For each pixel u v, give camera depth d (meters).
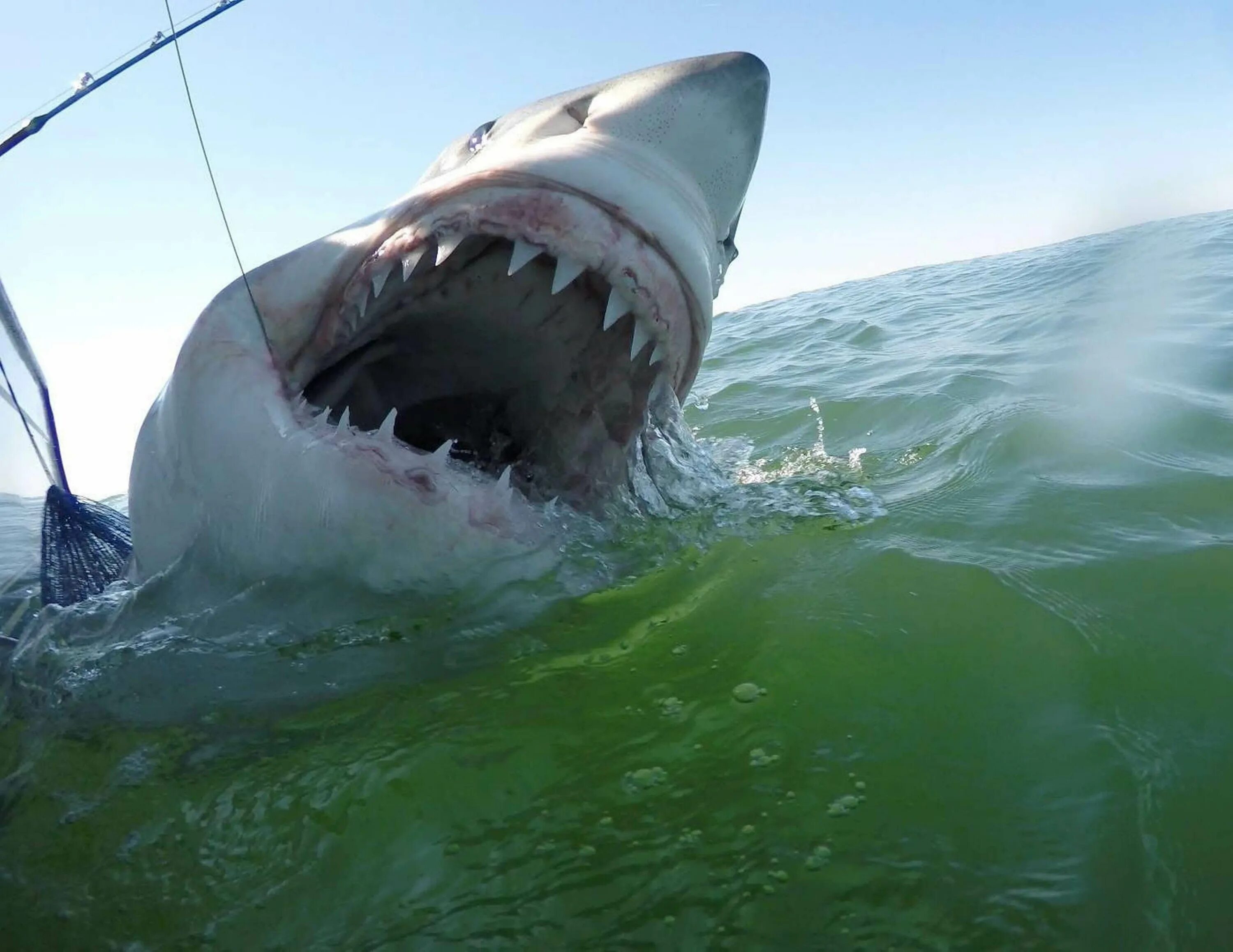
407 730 1.80
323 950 1.32
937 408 4.78
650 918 1.29
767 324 12.22
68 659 2.25
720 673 1.88
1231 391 4.50
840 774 1.53
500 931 1.30
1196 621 2.00
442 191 2.10
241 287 2.30
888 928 1.24
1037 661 1.85
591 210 2.10
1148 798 1.44
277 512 2.13
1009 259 16.59
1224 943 1.18
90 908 1.47
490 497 2.16
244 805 1.66
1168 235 15.57
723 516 2.82
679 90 2.38
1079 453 3.49
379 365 2.66
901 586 2.23
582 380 2.51
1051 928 1.22
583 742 1.69
